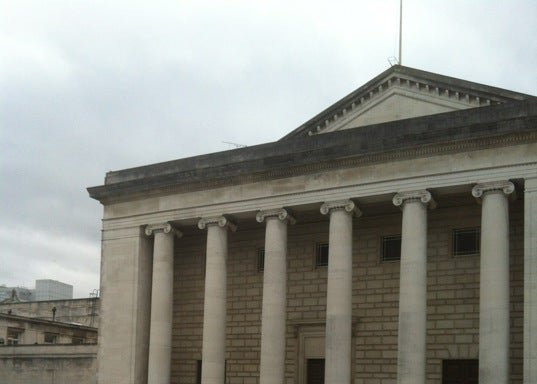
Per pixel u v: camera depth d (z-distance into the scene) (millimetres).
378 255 47812
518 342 42188
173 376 53469
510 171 39500
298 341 49562
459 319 44406
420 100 48656
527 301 38062
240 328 51875
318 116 51594
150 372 49156
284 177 46500
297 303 50188
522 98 44812
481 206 42156
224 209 48500
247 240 52781
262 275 51750
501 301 38500
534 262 38219
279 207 46344
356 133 45000
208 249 48750
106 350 52000
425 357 41500
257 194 47375
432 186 41500
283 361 45062
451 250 45500
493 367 37938
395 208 47000
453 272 45094
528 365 37531
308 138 46969
